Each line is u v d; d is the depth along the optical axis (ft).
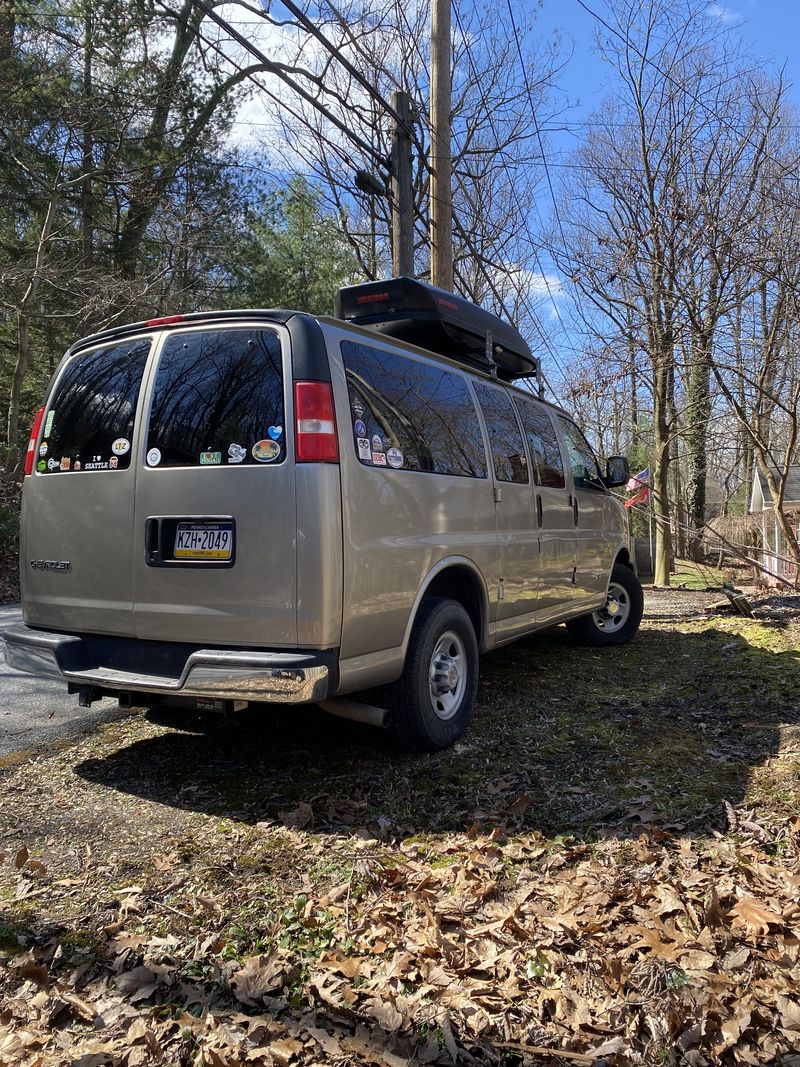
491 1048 6.44
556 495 18.24
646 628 24.89
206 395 11.16
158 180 51.75
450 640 13.56
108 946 7.86
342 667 10.68
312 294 63.87
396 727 12.60
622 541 22.22
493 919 8.26
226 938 7.98
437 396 13.87
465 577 14.52
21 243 52.06
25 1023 6.84
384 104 28.09
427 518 12.62
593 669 18.93
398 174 29.94
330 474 10.36
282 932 8.05
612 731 13.98
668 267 23.53
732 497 114.62
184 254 53.47
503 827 10.25
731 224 22.36
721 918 7.97
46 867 9.49
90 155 49.88
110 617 11.74
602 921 8.04
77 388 12.75
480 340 17.58
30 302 46.42
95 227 52.80
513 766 12.44
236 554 10.54
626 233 26.48
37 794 11.78
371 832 10.29
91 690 12.48
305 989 7.16
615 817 10.52
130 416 11.78
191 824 10.66
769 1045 6.33
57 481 12.44
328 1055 6.38
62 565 12.34
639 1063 6.25
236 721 14.89
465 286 42.39
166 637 11.20
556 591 18.04
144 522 11.31
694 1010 6.68
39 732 14.82
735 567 61.31
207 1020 6.75
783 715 14.33
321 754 13.15
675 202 23.39
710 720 14.40
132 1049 6.46
